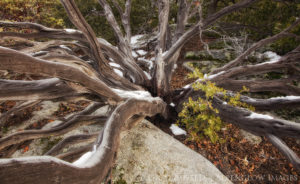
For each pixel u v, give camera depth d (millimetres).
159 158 3395
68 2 2191
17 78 4902
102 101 2664
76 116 3209
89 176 1298
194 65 7488
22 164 861
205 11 7609
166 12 4148
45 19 5609
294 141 4184
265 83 4465
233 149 4027
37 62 1359
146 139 3832
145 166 3230
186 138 4375
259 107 3475
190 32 4262
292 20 5785
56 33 2939
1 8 4750
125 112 2477
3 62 1146
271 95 5727
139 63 7645
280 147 2312
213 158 3836
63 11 7070
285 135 2381
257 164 3695
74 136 3010
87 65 3281
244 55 4746
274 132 2508
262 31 6867
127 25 5348
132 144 3670
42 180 950
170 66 5230
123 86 4055
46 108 4770
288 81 4355
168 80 5230
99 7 7266
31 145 3693
